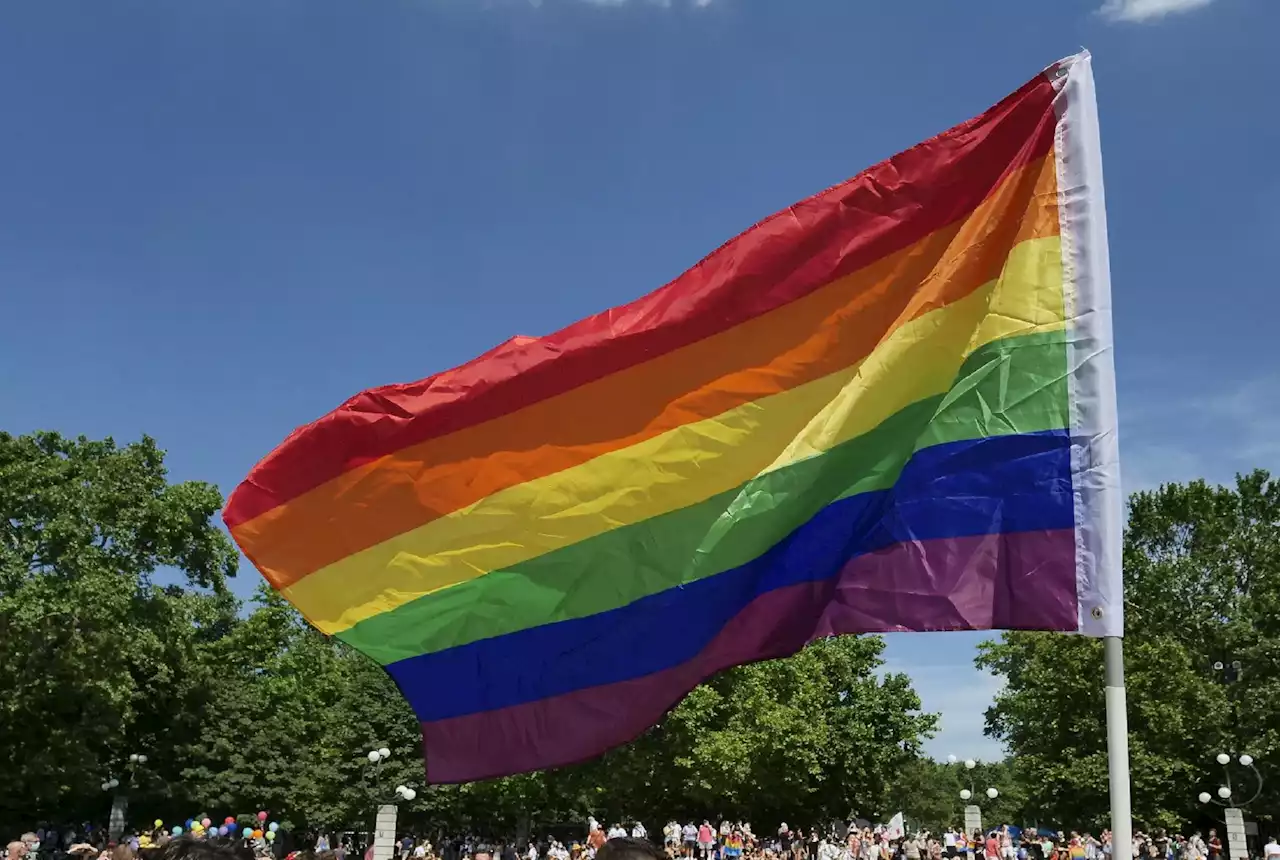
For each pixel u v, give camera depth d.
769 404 7.26
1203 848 44.00
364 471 7.45
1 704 36.91
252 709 56.91
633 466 7.27
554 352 7.40
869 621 6.82
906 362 7.10
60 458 37.28
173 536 38.53
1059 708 51.12
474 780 7.03
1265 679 49.38
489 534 7.31
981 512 6.79
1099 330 6.78
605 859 3.45
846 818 63.44
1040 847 47.62
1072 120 7.10
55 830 51.62
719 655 6.95
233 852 4.12
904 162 7.42
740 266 7.38
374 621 7.33
